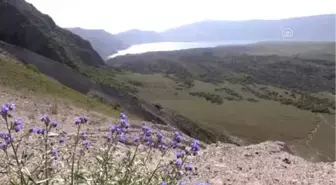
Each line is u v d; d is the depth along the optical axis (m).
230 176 7.99
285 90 168.12
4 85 27.91
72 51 134.88
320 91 178.38
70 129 11.69
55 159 3.81
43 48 96.12
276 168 9.23
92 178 3.64
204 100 122.00
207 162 9.10
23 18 97.12
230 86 168.25
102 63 164.38
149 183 3.89
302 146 63.59
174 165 4.16
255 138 72.12
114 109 43.38
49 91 34.00
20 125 3.49
